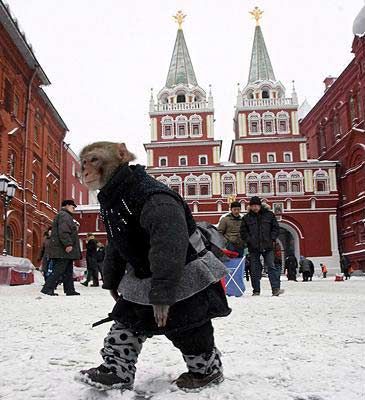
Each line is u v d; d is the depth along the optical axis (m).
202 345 2.44
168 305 2.18
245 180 48.53
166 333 2.36
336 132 50.34
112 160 2.44
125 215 2.37
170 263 2.18
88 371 2.45
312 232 47.28
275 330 4.55
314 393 2.39
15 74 27.72
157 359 3.21
